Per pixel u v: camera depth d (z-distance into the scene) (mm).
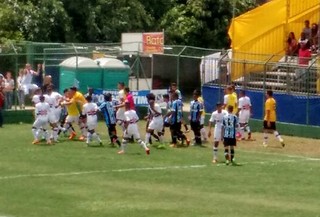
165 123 67125
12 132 73875
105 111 65625
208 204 44312
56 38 103188
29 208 42906
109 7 104750
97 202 44500
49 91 68875
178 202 44750
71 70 84188
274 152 64875
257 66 78438
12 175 52312
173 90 67188
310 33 82688
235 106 71188
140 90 85000
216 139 58844
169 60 102250
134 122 62156
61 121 71562
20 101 82625
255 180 51781
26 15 101812
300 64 76875
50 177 51812
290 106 75125
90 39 104188
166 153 62625
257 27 83750
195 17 109812
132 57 92188
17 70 84750
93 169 54875
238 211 42625
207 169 55625
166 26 109000
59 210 42531
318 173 54719
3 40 95688
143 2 109750
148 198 45750
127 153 62156
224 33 110625
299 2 85938
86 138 68688
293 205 44375
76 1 103312
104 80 84375
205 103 81125
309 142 70625
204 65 81625
